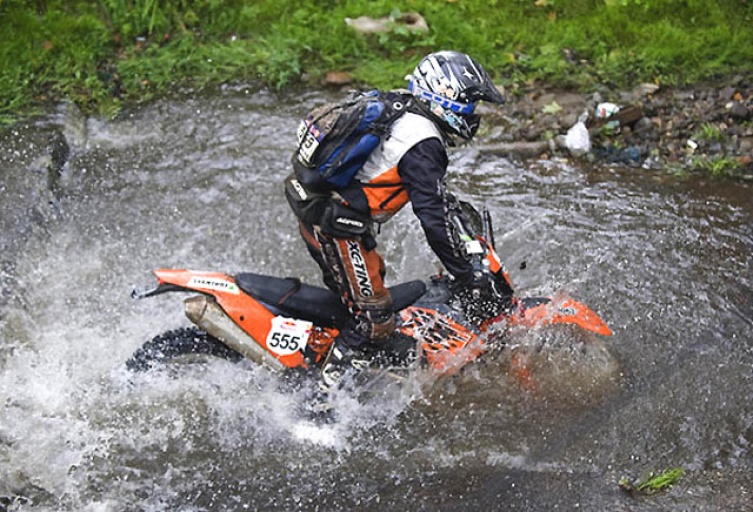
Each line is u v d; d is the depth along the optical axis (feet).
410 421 20.48
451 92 17.10
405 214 27.43
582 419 20.47
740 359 22.18
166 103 32.01
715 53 34.91
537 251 25.91
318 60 34.06
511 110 32.01
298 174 17.57
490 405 20.83
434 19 35.47
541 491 18.63
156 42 34.53
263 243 26.23
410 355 20.33
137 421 20.17
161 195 27.91
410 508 18.26
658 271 25.22
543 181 29.01
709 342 22.72
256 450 19.63
